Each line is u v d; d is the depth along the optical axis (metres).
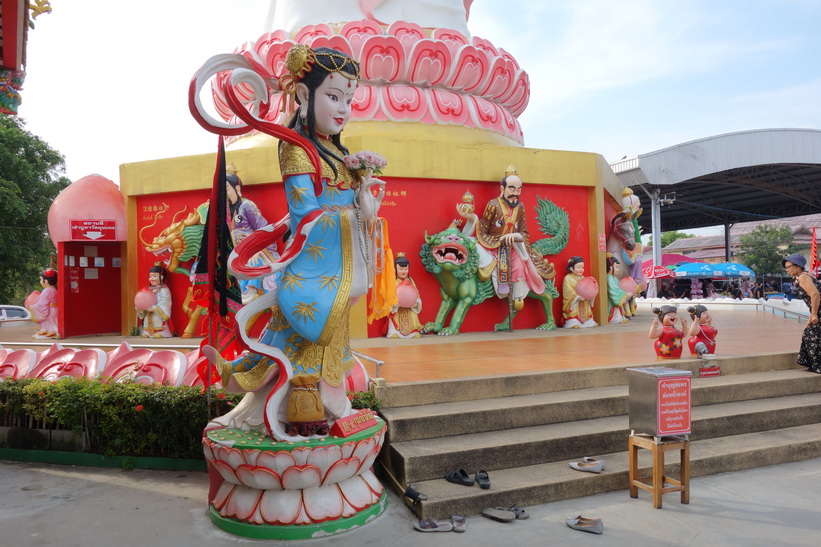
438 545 4.28
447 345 9.52
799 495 5.20
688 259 42.56
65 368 7.11
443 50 11.70
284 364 4.74
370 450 4.77
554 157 12.32
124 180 11.95
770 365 8.00
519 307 11.48
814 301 7.82
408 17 12.67
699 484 5.50
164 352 6.96
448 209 11.45
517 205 11.32
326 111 5.09
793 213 40.78
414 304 10.73
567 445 5.68
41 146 23.47
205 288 5.90
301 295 4.72
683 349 8.70
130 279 12.00
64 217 11.62
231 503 4.66
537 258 11.86
